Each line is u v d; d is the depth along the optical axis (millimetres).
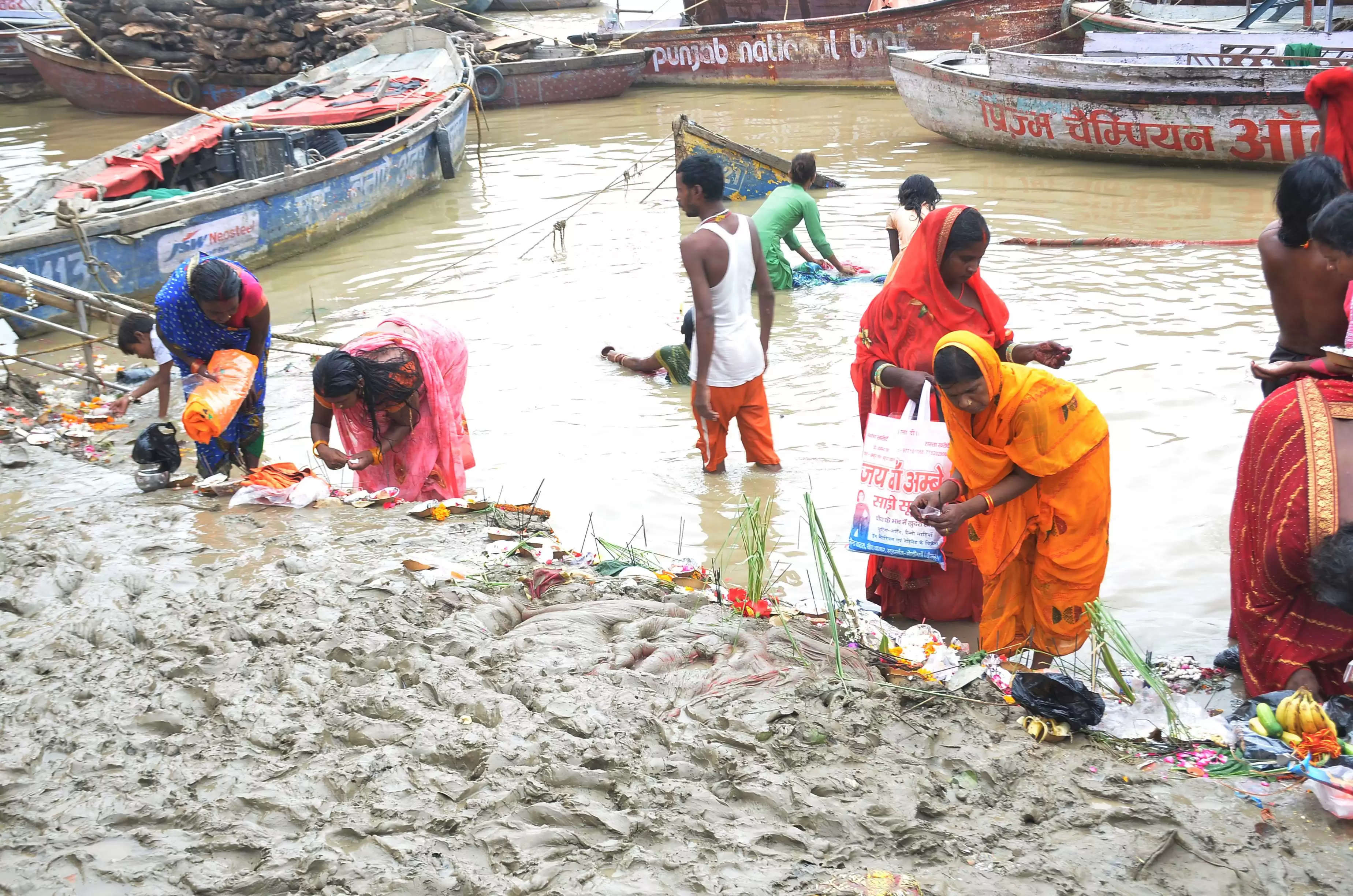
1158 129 13086
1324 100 4777
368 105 15141
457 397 5676
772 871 2719
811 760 3180
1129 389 6637
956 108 14773
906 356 4375
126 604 4262
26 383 7379
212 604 4195
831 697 3494
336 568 4539
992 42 18625
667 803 2988
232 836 2898
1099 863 2719
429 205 13312
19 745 3316
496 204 13117
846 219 11320
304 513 5246
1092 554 3879
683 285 9570
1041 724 3320
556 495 5848
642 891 2664
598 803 3002
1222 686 3910
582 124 18375
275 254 11070
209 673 3701
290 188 11055
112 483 5809
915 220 6203
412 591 4223
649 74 22500
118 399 7246
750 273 5750
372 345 5293
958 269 4273
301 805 3018
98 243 9391
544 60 20266
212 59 20500
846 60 20125
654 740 3287
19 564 4621
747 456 6121
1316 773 2887
